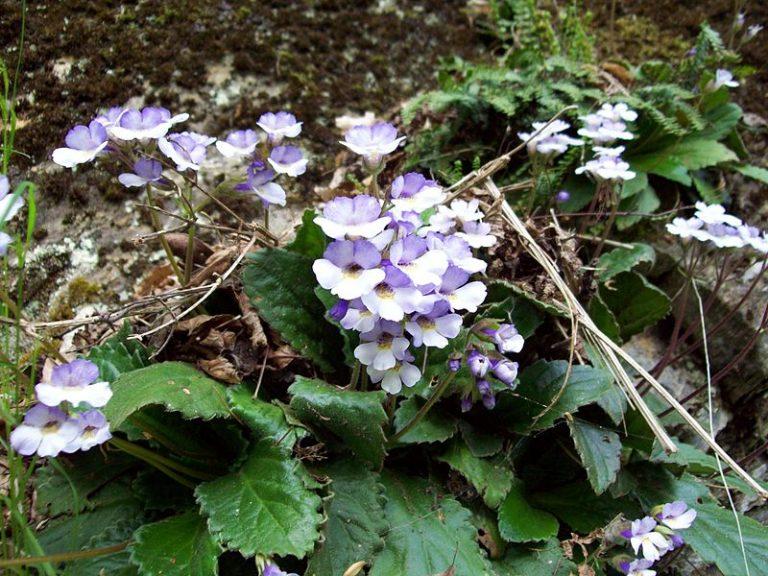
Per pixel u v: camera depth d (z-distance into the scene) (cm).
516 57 52
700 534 33
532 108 49
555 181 46
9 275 39
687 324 47
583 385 33
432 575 28
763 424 43
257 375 34
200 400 28
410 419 32
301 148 47
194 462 31
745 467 43
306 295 34
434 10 58
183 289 34
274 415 30
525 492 35
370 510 29
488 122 49
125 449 28
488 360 29
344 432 30
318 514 26
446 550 29
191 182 32
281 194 33
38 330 35
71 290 40
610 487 34
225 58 50
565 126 41
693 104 51
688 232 36
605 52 57
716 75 48
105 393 24
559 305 36
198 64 49
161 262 41
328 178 47
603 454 33
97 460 31
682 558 39
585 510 34
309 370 34
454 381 31
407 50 55
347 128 48
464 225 33
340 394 29
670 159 47
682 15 60
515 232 38
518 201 47
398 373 28
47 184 42
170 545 27
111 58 47
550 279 37
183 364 31
